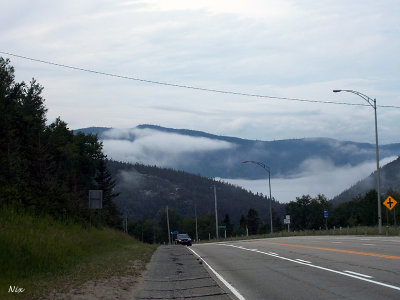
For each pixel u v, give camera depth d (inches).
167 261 903.7
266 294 469.1
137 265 805.2
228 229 6215.6
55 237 875.4
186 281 588.1
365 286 481.7
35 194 1285.7
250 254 1002.1
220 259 906.7
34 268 645.9
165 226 6141.7
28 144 1796.3
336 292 458.3
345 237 1642.5
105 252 1080.2
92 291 493.4
